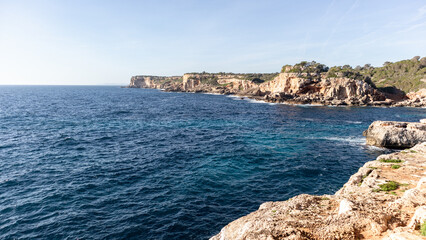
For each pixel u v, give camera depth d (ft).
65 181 77.10
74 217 58.39
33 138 127.75
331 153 112.68
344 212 29.73
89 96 514.68
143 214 60.29
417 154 71.61
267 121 208.23
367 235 25.58
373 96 385.29
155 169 88.94
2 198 65.77
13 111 233.55
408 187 43.93
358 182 54.19
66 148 112.16
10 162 91.97
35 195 67.87
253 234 28.68
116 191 71.56
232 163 96.78
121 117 213.25
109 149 112.78
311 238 26.55
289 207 37.17
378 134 125.18
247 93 581.94
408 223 26.96
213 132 157.79
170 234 53.26
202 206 64.39
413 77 480.64
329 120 216.74
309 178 83.05
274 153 111.24
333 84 396.16
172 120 205.36
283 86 456.04
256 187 75.66
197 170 88.63
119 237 51.98
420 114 269.64
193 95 612.29
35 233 52.54
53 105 302.25
